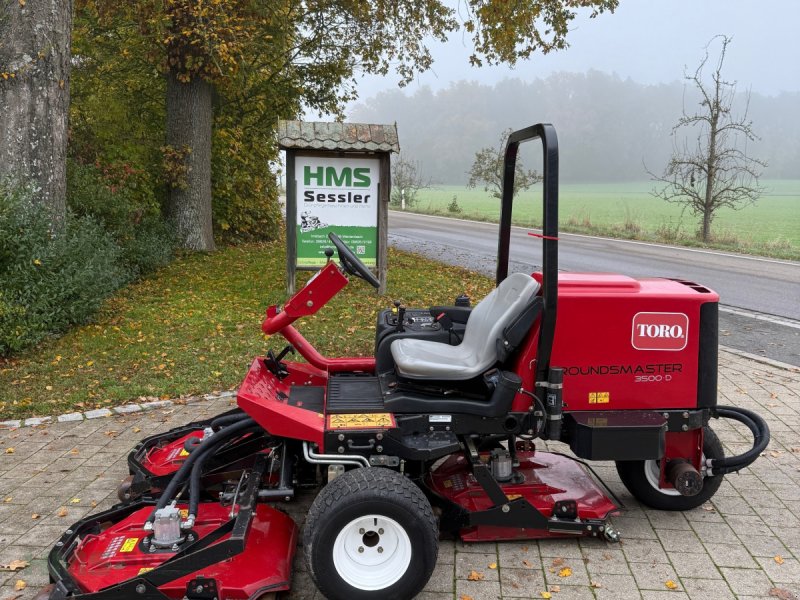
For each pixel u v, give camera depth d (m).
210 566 3.12
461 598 3.27
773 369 7.15
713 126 21.05
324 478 3.95
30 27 8.71
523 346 3.69
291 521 3.66
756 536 3.83
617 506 3.79
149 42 13.66
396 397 3.65
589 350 3.66
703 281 13.06
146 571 3.05
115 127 13.98
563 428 3.72
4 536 3.93
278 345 7.84
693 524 3.98
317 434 3.39
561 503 3.62
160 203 14.63
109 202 11.94
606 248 19.03
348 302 10.02
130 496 4.03
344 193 10.48
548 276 3.42
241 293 10.74
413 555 3.10
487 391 3.77
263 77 16.83
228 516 3.46
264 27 14.98
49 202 9.08
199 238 14.67
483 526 3.71
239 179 16.58
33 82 8.80
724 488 4.45
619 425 3.54
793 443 5.16
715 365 3.74
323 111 18.89
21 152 8.84
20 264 7.99
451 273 13.59
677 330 3.68
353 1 16.62
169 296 10.44
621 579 3.41
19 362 7.38
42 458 5.04
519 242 20.23
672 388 3.72
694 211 22.25
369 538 3.22
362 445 3.40
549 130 3.42
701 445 3.89
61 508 4.26
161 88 15.55
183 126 14.20
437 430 3.60
